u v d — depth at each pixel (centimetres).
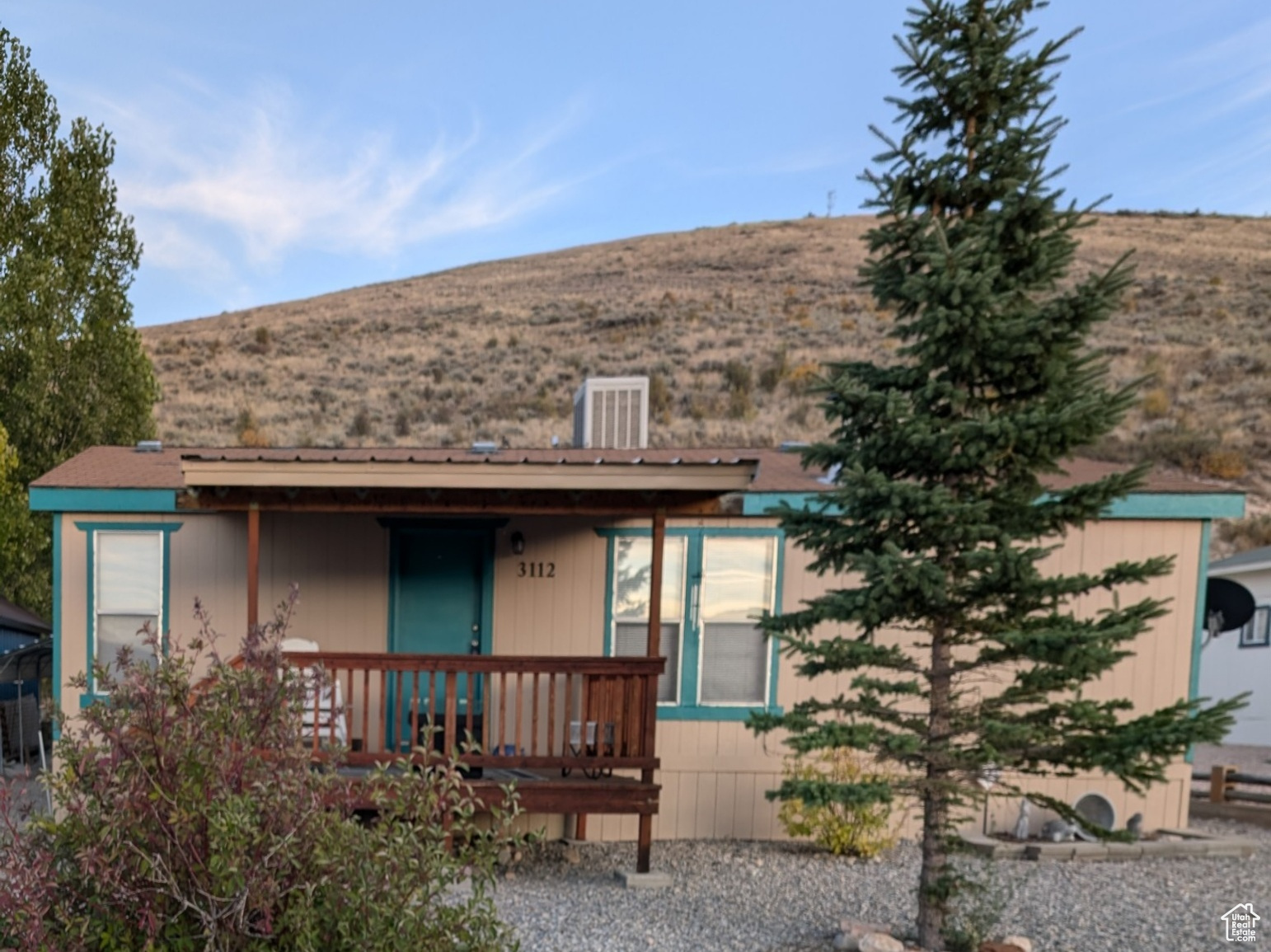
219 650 780
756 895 611
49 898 291
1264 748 1409
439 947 307
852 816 718
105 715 315
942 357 446
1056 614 465
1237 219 5891
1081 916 568
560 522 803
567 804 630
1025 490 452
